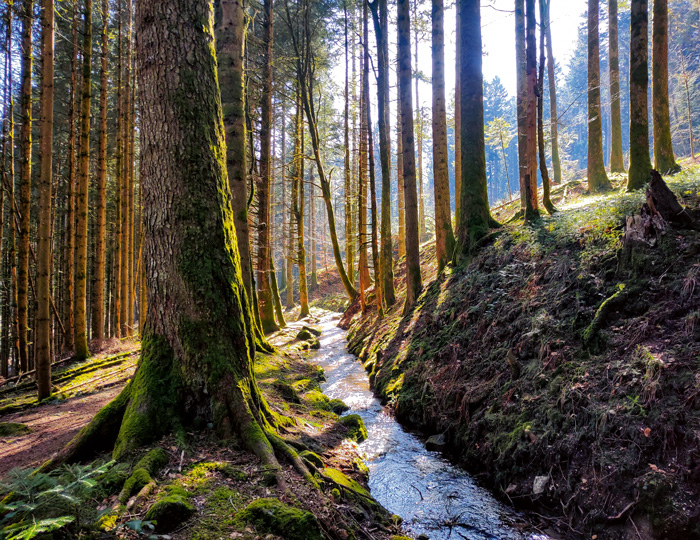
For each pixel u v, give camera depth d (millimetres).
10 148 11719
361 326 15367
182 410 4266
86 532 2652
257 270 16156
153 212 4414
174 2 4367
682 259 4684
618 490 3508
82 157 11492
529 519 4012
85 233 11586
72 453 3848
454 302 8344
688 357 3816
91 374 9961
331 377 10328
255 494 3381
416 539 3783
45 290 7973
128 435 3893
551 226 7680
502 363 5832
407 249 11562
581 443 4027
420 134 25156
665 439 3461
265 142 16156
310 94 14828
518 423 4785
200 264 4352
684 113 27891
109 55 15664
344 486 4086
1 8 11500
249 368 4605
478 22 9992
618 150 14938
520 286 6844
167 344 4418
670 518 3080
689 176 7219
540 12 9148
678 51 26312
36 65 15000
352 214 25406
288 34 18891
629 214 6062
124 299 18391
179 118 4336
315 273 34625
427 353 7867
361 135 19188
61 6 13359
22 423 6238
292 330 16688
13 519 2824
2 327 16328
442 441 5809
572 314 5383
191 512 2996
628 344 4418
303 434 5238
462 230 10211
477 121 10031
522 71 12938
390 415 7301
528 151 9023
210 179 4484
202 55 4496
